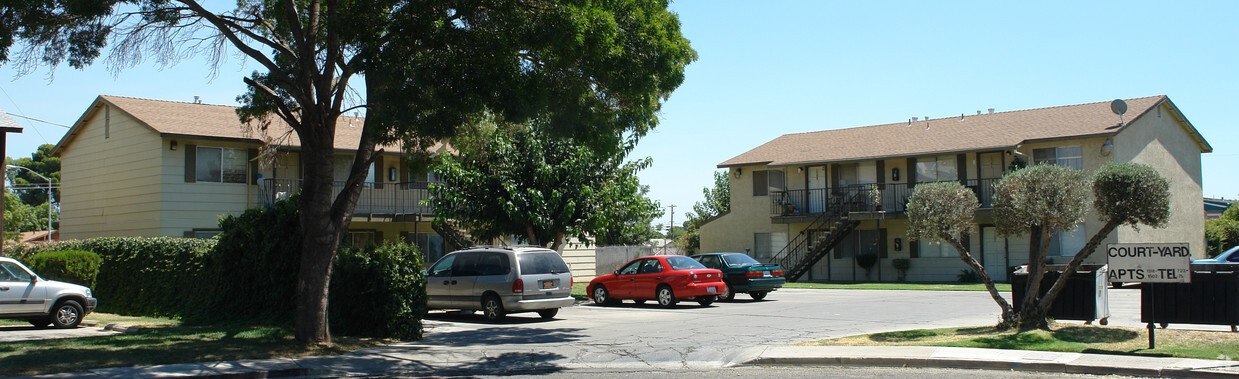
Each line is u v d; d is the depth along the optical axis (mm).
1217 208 52594
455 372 11500
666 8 15344
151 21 13984
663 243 71125
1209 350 11430
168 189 26719
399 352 12898
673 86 14781
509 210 23266
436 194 24859
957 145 32875
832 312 18969
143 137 27391
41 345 12711
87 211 29562
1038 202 13086
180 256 18000
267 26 14242
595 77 14219
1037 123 33344
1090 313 13625
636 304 23297
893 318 17281
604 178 25344
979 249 33094
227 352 12016
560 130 14539
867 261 35375
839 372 10938
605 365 11930
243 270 16359
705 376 10844
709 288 21500
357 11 12953
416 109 12711
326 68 13336
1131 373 10234
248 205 27875
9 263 16703
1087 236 30984
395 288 14555
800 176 37344
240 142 27625
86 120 29781
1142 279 11688
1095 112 32969
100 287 20125
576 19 13031
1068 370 10578
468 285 18281
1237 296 12883
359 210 29438
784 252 37469
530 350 13164
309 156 13211
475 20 13086
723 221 39656
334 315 14883
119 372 10406
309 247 13164
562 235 25109
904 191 34500
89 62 13656
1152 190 12461
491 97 13203
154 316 18203
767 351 12422
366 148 13578
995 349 11898
